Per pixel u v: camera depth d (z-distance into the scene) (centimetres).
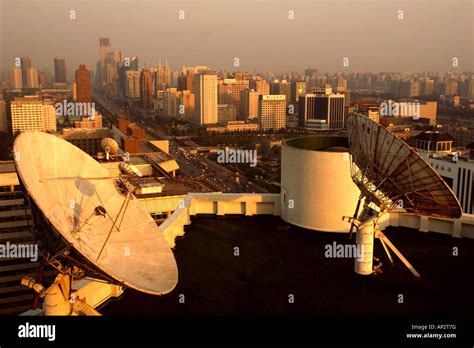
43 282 1373
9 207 6050
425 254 2064
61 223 1347
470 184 7344
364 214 1870
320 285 1775
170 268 1552
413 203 1784
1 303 5853
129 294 1689
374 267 1891
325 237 2241
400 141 1584
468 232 2269
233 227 2397
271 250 2100
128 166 1711
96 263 1194
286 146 2397
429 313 1563
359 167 1838
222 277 1838
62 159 1566
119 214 1537
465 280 1812
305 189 2308
